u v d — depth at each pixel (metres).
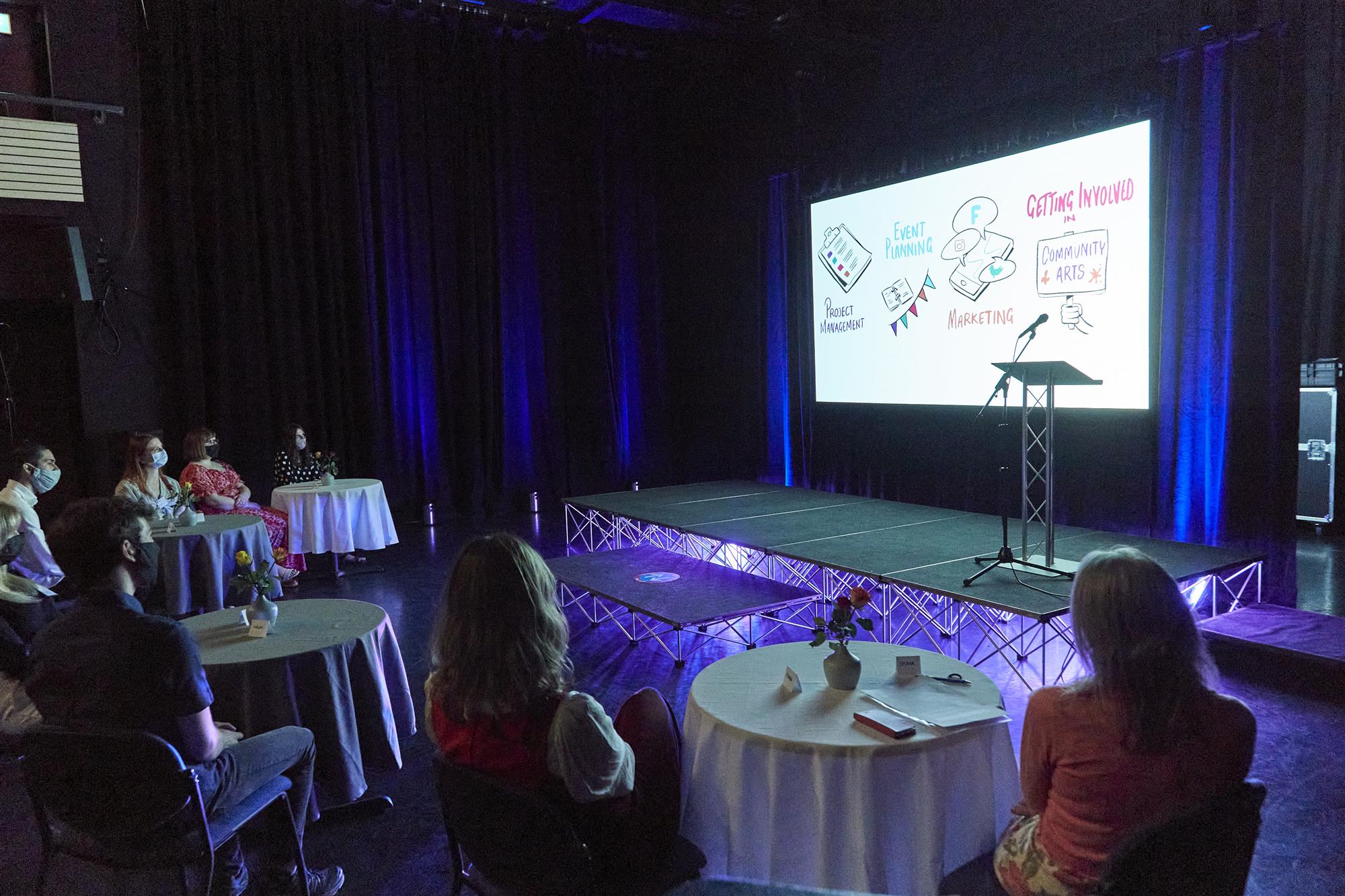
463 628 1.70
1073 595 1.61
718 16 8.16
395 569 6.53
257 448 7.56
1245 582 4.73
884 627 4.54
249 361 7.50
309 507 6.07
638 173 9.45
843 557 4.70
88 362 6.68
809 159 7.82
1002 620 4.70
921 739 2.01
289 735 2.41
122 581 2.05
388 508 6.64
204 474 5.91
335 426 7.96
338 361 7.95
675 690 4.02
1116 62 5.54
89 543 1.98
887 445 7.37
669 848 1.95
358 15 7.84
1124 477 5.72
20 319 6.54
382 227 8.06
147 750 1.87
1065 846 1.57
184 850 2.01
